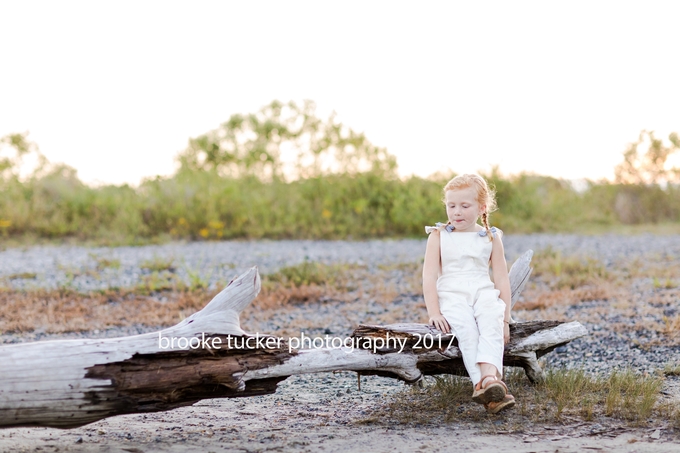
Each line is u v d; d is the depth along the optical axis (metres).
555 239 15.09
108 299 8.88
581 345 6.43
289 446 3.85
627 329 6.89
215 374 3.94
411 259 11.84
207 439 4.02
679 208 19.75
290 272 10.16
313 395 5.09
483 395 4.10
